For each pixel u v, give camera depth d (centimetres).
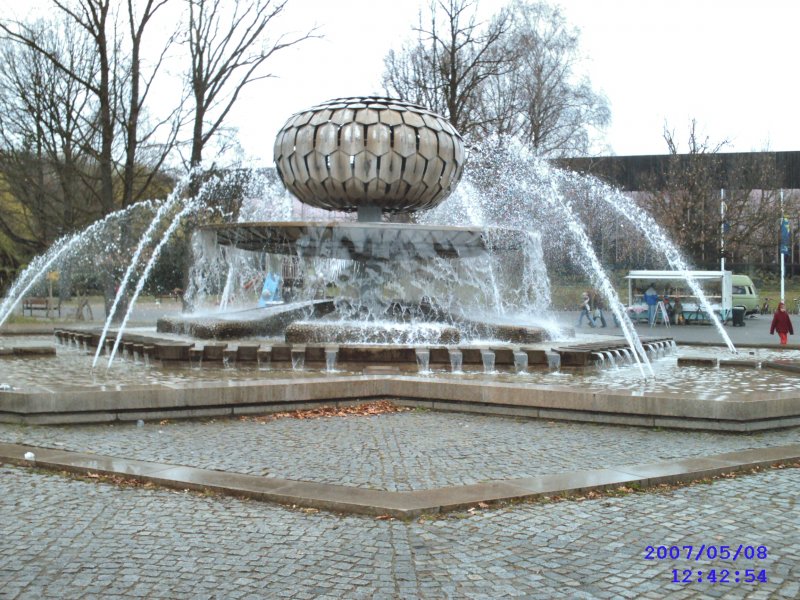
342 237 1279
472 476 637
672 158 4856
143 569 444
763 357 1460
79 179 2839
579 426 853
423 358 1124
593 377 1108
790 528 527
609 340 1449
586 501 584
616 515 551
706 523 536
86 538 495
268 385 900
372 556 466
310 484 602
